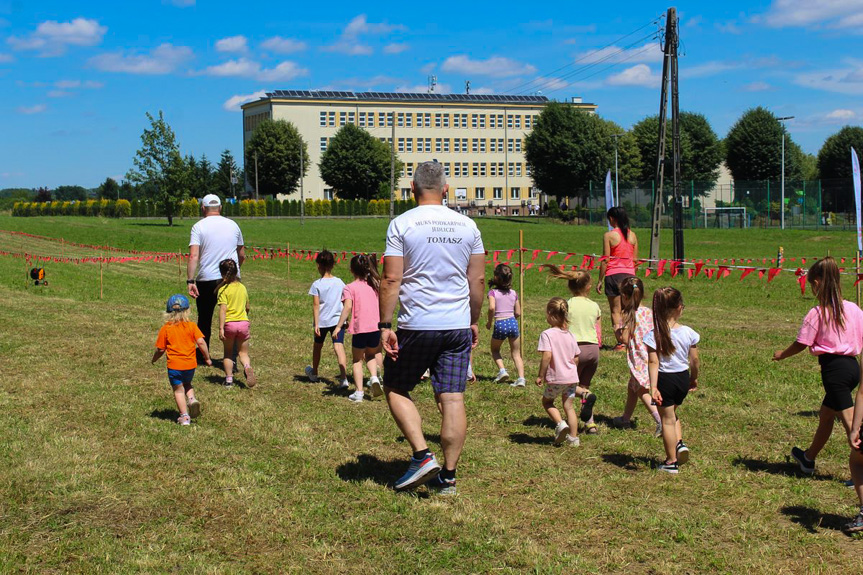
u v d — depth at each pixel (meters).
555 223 72.38
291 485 5.66
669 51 25.58
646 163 82.62
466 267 5.46
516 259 29.95
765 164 78.50
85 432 7.05
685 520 4.95
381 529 4.84
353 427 7.23
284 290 21.61
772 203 61.62
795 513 5.10
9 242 46.19
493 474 5.88
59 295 19.89
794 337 12.27
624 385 8.91
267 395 8.61
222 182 116.69
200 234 10.42
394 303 5.38
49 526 4.91
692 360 5.94
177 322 7.34
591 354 7.43
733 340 12.03
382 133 110.44
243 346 8.85
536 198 117.62
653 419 7.40
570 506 5.21
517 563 4.40
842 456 6.25
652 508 5.19
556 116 76.50
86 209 91.38
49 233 52.88
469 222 5.48
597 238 48.97
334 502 5.31
